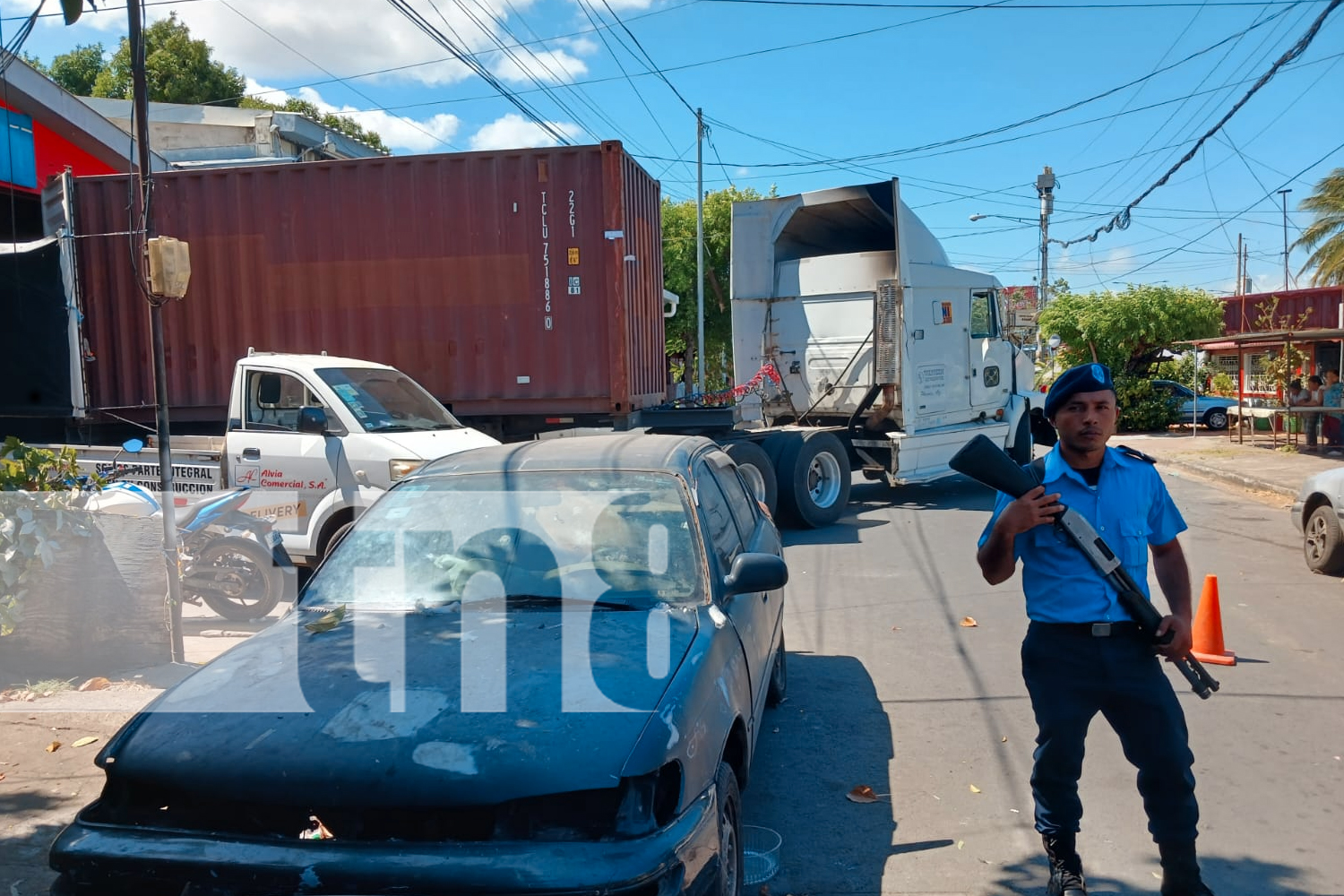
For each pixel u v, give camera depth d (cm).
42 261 1070
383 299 1069
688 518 416
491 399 1064
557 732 287
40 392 1076
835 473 1230
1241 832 415
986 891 376
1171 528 333
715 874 288
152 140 2384
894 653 686
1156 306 2859
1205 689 338
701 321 2591
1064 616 327
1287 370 2075
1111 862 393
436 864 258
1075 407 329
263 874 263
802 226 1370
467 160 1050
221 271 1087
